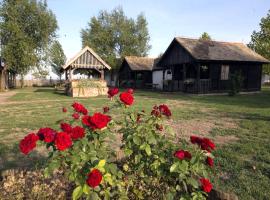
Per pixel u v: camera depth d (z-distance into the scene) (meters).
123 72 43.25
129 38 53.69
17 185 3.27
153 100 18.58
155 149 3.08
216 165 5.33
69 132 2.67
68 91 24.75
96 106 15.32
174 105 15.55
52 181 3.28
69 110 13.38
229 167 5.22
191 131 8.47
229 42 29.03
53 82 56.41
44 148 6.34
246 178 4.74
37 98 21.19
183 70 27.09
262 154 6.05
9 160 5.59
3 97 22.73
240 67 26.81
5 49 33.62
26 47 34.88
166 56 29.31
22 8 37.28
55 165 2.58
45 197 3.04
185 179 2.75
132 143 3.13
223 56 25.20
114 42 54.00
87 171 2.52
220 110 13.28
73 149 2.64
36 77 48.66
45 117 11.07
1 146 6.57
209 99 19.52
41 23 38.91
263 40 32.28
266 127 8.91
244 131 8.42
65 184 3.25
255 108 13.97
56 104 16.44
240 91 26.23
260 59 26.75
